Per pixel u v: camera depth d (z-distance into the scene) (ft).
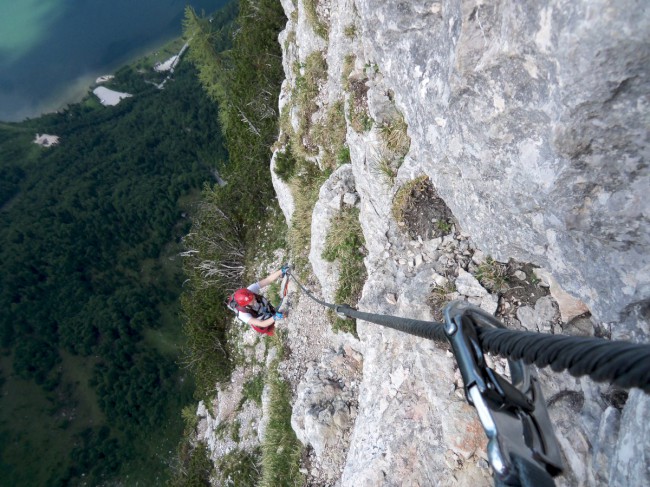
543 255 12.74
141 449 239.91
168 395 249.75
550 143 9.25
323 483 29.19
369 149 23.93
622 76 7.52
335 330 31.58
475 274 17.66
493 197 12.99
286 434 35.14
